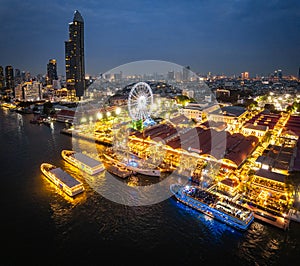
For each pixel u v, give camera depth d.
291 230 71.75
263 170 95.19
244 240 68.94
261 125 174.00
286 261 61.66
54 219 78.06
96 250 65.00
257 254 64.00
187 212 81.62
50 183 103.00
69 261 61.44
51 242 67.88
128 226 74.62
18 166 121.19
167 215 80.06
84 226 74.62
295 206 79.69
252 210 78.62
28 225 75.12
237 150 115.44
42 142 162.88
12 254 63.66
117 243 67.50
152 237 70.00
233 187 88.50
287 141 138.38
